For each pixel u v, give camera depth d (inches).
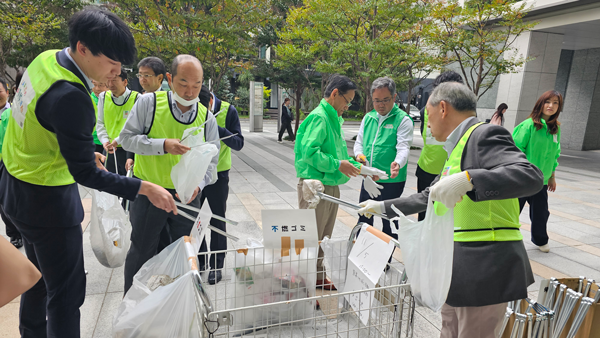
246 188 245.3
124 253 89.3
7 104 117.3
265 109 1232.2
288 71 611.5
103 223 87.1
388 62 443.5
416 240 55.8
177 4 369.1
